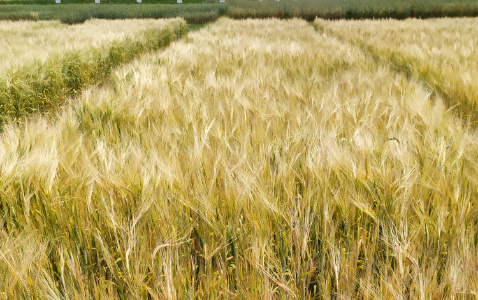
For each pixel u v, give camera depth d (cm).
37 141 221
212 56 654
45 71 551
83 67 666
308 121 264
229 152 208
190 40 991
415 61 590
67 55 646
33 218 156
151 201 146
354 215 152
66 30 1300
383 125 260
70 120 270
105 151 202
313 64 558
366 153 188
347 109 289
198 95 352
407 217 149
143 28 1327
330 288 123
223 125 268
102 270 141
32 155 187
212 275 129
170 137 238
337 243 143
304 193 158
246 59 609
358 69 512
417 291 111
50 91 563
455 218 144
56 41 909
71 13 2441
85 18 2462
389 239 136
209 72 464
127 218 151
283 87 388
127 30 1228
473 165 175
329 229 145
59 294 116
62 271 122
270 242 136
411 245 131
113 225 141
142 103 320
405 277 119
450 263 121
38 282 118
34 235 138
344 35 1201
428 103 296
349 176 167
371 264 124
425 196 161
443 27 1343
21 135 231
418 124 260
